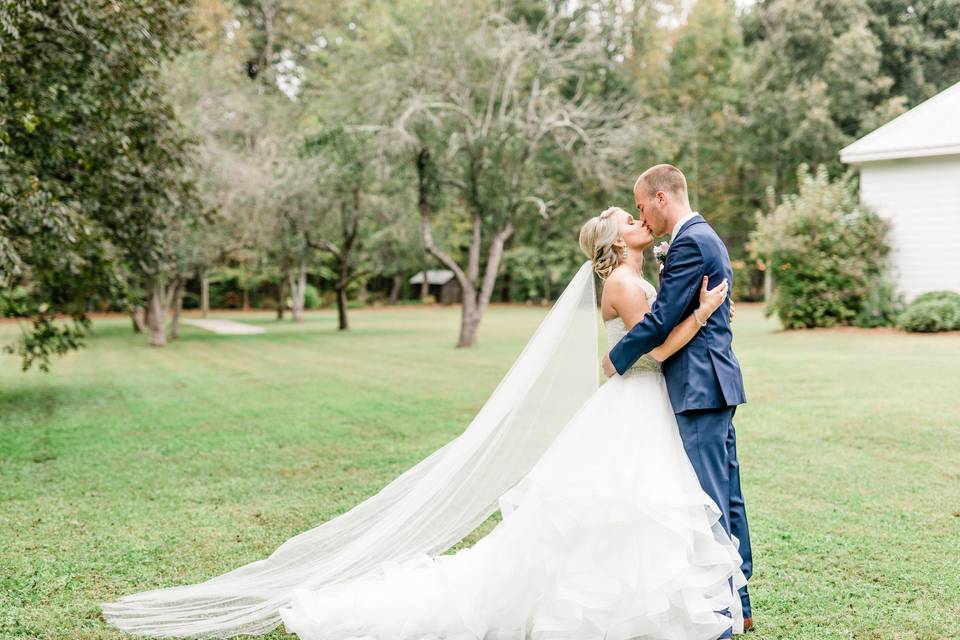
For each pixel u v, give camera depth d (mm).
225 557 4004
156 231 10500
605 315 3229
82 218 8664
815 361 11758
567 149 17594
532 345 3529
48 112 7891
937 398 8180
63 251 8922
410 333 23812
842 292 16125
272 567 3514
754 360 12242
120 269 11570
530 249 43219
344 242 25203
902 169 15500
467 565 3117
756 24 38344
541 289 46188
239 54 30500
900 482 5168
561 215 23422
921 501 4730
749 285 39562
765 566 3707
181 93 18656
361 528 3621
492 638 2979
